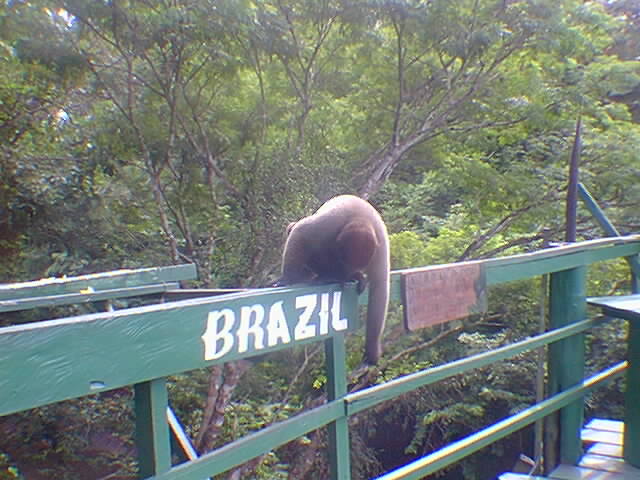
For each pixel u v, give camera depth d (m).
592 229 11.41
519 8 9.26
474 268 3.75
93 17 8.02
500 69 10.36
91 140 10.57
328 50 10.35
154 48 9.03
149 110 9.94
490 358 3.82
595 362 10.91
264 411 9.71
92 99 10.82
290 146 9.94
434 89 10.62
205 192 10.51
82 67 8.56
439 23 9.04
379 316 3.42
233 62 8.81
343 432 2.99
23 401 1.61
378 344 3.45
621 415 10.47
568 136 11.00
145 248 11.14
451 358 11.74
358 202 4.04
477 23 9.36
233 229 10.03
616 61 11.12
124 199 11.02
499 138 11.60
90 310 9.91
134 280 4.33
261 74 10.20
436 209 15.34
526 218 11.24
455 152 11.48
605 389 10.59
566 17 9.86
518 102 10.16
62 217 10.50
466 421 11.88
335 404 2.92
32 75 9.37
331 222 3.73
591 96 10.95
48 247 10.78
